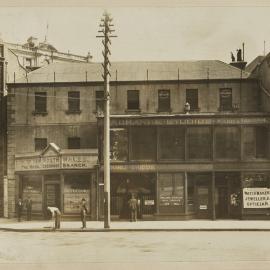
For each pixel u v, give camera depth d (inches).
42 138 1625.2
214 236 1059.3
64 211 1443.2
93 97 1625.2
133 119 1432.1
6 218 1599.4
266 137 1413.6
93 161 1439.5
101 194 1438.2
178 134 1430.9
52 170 1461.6
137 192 1435.8
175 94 1617.9
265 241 977.5
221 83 1615.4
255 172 1411.2
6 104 1689.2
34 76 1659.7
